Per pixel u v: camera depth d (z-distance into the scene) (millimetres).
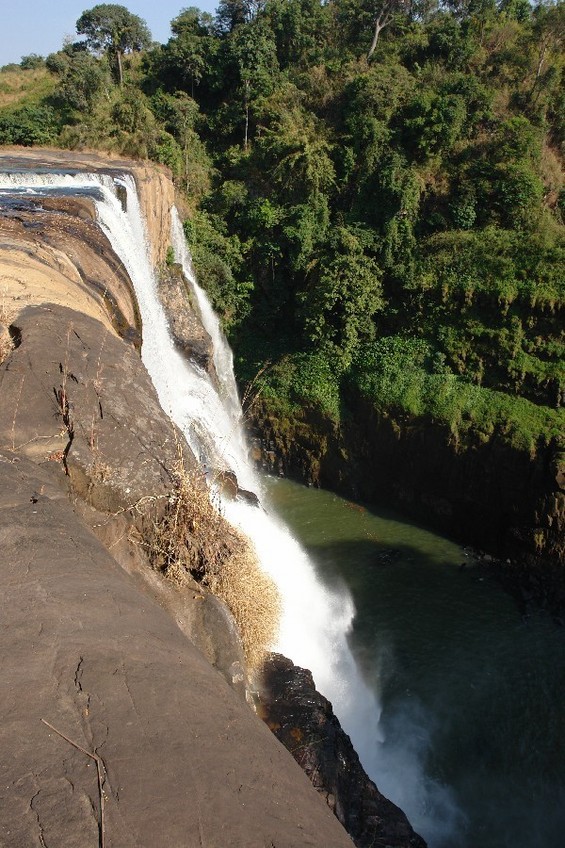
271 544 13852
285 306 28875
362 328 25656
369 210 27703
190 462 8188
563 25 31172
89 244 14797
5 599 4613
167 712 3980
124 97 35906
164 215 25750
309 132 30938
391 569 20984
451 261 25000
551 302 22562
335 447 25688
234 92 36000
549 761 14609
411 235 26188
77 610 4645
